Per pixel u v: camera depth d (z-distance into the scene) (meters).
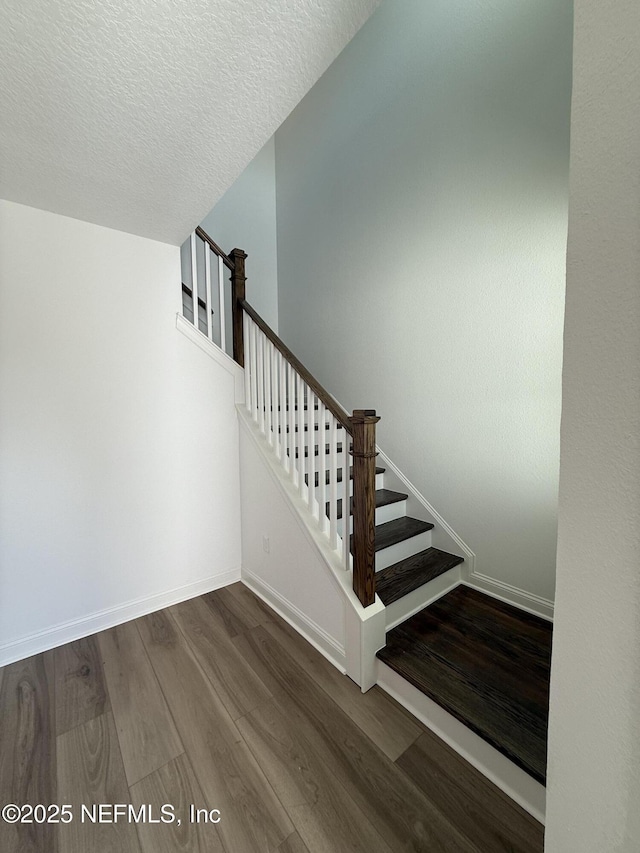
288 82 1.03
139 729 1.38
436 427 2.28
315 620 1.85
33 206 1.71
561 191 1.66
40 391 1.78
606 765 0.48
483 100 1.90
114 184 1.52
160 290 2.12
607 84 0.43
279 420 2.27
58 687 1.57
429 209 2.21
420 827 1.06
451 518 2.23
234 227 3.50
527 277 1.80
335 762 1.25
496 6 1.82
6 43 0.86
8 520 1.73
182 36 0.87
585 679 0.49
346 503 1.63
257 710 1.46
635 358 0.43
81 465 1.91
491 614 1.88
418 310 2.33
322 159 3.05
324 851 1.01
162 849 1.02
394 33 2.35
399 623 1.80
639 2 0.40
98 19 0.82
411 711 1.45
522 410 1.88
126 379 2.03
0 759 1.26
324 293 3.11
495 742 1.16
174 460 2.23
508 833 1.05
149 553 2.16
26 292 1.73
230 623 2.04
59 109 1.09
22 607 1.78
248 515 2.43
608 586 0.46
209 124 1.18
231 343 3.09
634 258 0.42
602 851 0.49
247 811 1.10
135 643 1.87
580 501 0.49
